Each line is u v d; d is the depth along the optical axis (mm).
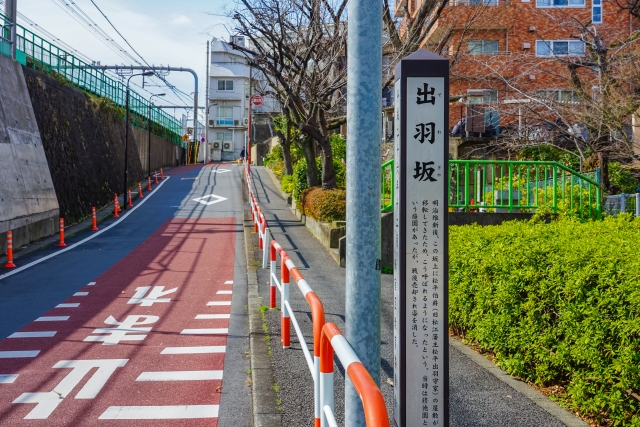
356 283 3109
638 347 3709
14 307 9047
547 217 10352
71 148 22953
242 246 16062
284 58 18516
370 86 3127
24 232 15977
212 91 61281
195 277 11688
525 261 5094
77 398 5270
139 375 5906
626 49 15078
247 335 7488
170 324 8023
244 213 22984
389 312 8062
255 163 48812
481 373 5402
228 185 33969
